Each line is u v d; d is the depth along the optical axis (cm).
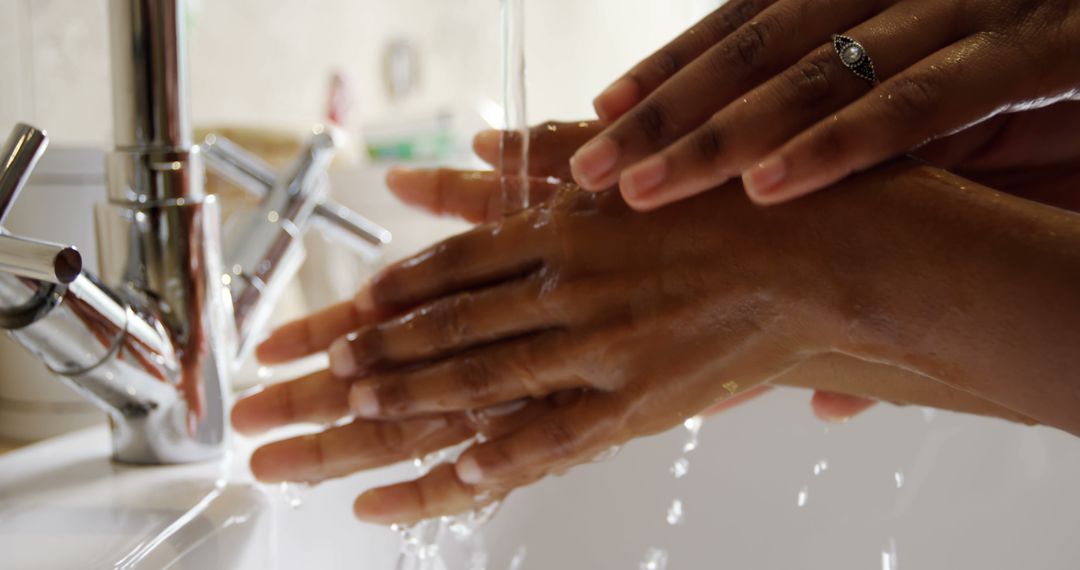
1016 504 65
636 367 47
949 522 67
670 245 46
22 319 46
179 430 56
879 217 42
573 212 48
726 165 42
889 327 42
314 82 107
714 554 70
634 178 42
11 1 72
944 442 69
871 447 70
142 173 53
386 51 118
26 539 45
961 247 40
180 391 55
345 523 58
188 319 55
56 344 48
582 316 48
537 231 49
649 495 70
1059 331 38
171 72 53
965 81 41
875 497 70
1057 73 42
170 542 45
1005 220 40
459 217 58
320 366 75
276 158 86
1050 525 63
